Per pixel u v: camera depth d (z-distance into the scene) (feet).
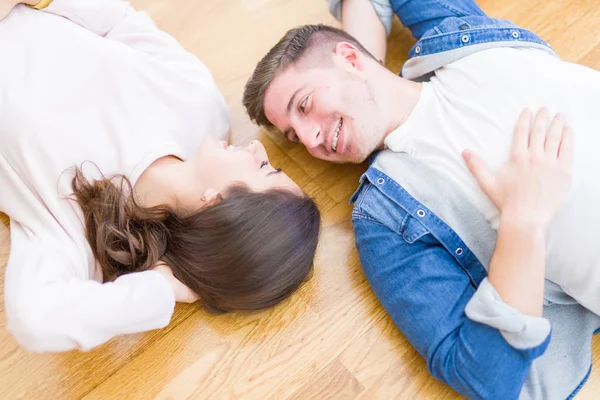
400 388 3.07
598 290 2.84
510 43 3.24
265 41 4.10
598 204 2.69
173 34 4.10
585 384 3.02
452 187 2.98
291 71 3.17
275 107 3.21
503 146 2.89
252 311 3.06
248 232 2.70
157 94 3.19
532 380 2.88
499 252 2.69
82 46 3.13
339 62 3.20
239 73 4.00
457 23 3.40
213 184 2.83
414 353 3.15
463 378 2.67
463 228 2.97
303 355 3.15
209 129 3.38
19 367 3.05
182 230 2.85
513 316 2.52
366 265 3.10
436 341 2.76
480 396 2.64
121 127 3.05
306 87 3.13
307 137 3.14
